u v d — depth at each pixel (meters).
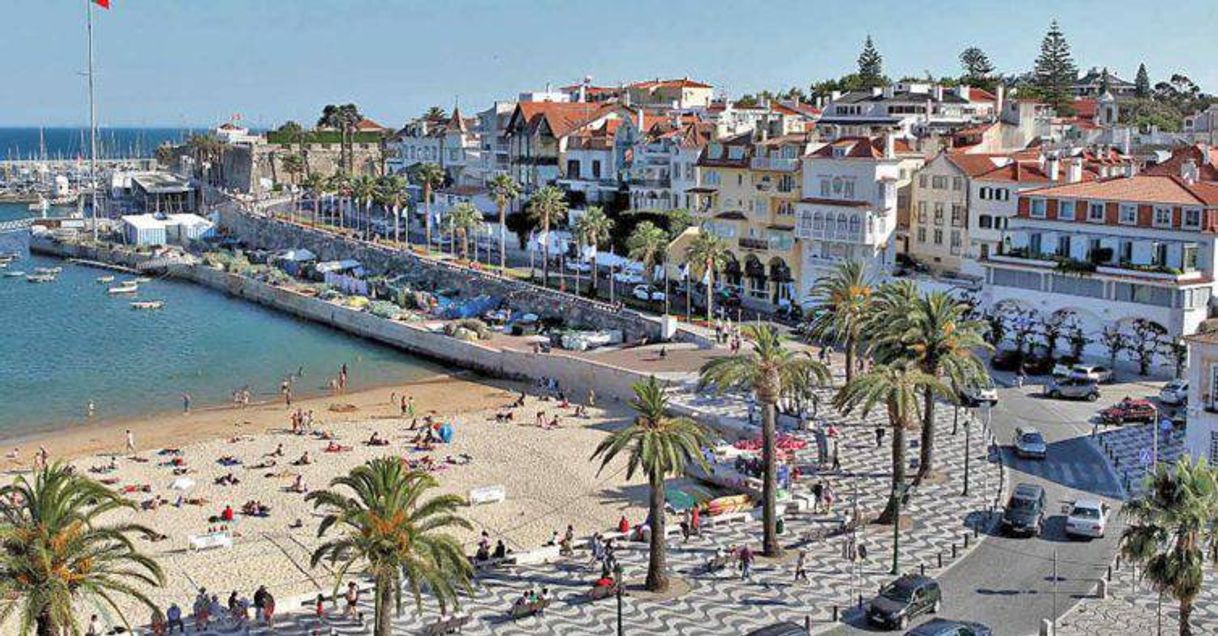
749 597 65.31
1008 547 71.44
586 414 116.75
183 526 84.00
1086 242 118.25
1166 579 52.31
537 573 70.69
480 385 133.50
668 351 130.75
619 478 95.38
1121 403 98.06
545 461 100.06
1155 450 80.75
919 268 147.12
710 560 70.44
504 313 158.88
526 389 130.50
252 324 173.62
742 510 81.44
